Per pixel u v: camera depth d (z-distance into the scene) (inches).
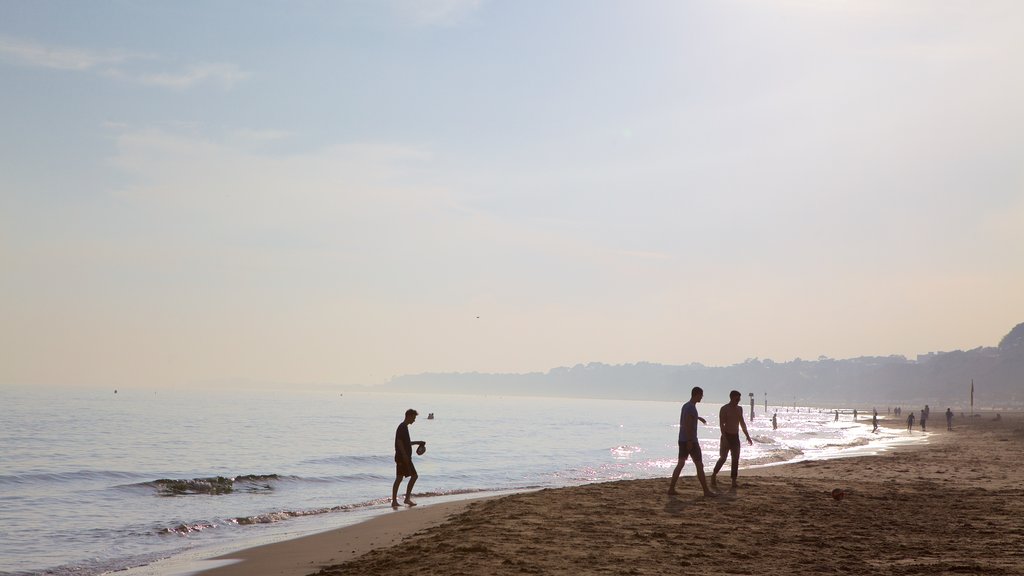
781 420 5575.8
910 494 676.1
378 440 2331.4
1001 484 805.9
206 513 768.3
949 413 3176.7
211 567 455.2
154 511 784.3
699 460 655.8
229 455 1667.1
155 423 3034.0
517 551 405.7
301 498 901.2
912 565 360.5
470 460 1558.8
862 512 557.0
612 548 413.7
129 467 1354.6
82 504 836.0
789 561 374.9
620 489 716.7
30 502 847.7
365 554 449.7
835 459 1288.1
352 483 1078.4
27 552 544.4
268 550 506.3
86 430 2476.6
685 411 660.7
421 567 373.7
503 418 4948.3
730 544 424.5
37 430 2429.9
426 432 2896.2
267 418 3811.5
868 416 7047.2
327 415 4490.7
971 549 404.8
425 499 845.2
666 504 604.4
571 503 613.6
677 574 345.7
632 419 5246.1
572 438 2632.9
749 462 1396.4
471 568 362.9
